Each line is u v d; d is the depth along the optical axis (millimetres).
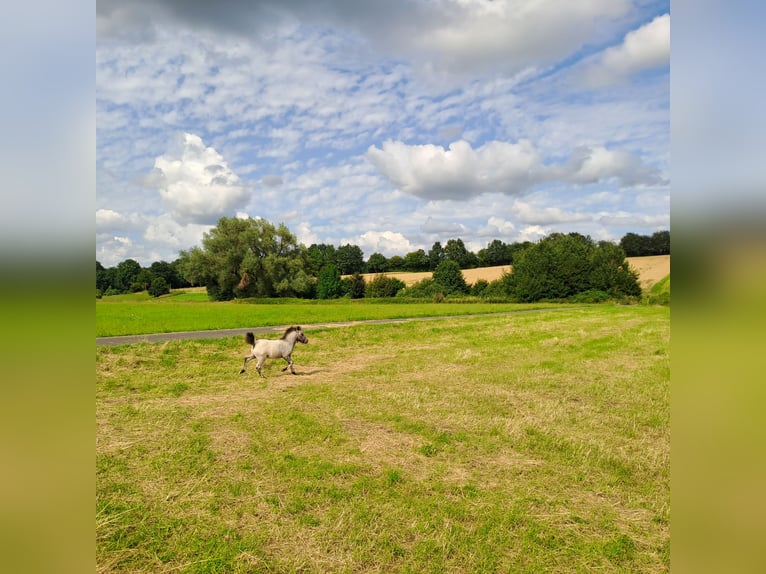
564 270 75312
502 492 6383
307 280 87875
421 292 87500
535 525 5551
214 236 86812
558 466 7328
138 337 21266
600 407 10688
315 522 5535
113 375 13578
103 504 5727
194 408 10219
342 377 13898
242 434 8484
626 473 7129
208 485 6414
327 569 4723
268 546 5078
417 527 5457
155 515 5605
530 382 13102
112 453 7410
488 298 77500
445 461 7414
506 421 9375
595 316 40406
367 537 5246
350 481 6629
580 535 5371
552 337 24188
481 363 16344
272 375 14281
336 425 8977
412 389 12133
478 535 5316
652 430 9117
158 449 7672
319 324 29094
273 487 6391
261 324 28375
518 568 4789
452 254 127125
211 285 87250
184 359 16453
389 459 7422
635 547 5160
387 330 26344
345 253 131500
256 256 86062
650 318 37500
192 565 4715
